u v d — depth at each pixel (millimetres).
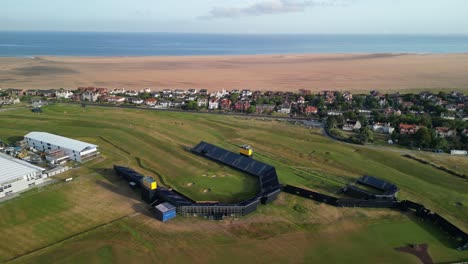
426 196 98875
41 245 71562
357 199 92562
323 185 105750
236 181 107500
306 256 69812
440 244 75062
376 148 142250
